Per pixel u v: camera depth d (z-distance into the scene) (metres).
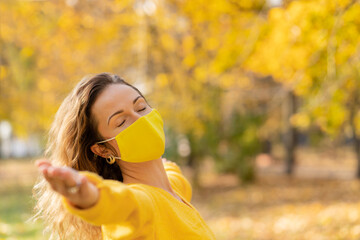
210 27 8.10
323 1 5.12
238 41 7.03
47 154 1.91
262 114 17.80
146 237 1.47
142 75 9.48
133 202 1.35
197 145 16.09
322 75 6.08
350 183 16.67
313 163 30.84
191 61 8.93
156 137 1.69
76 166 1.82
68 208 1.19
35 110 14.13
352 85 6.73
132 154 1.70
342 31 5.20
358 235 7.21
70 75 11.70
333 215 9.10
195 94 11.62
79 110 1.73
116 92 1.73
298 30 5.88
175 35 10.09
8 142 36.28
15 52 12.06
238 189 16.83
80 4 10.09
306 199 13.41
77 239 1.92
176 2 8.23
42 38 10.84
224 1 6.78
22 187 17.08
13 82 13.55
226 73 8.79
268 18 6.05
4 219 8.02
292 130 21.62
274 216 10.73
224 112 16.70
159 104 10.81
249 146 17.81
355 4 4.90
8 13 10.36
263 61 7.01
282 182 18.45
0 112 14.02
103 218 1.24
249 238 8.34
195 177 16.59
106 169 1.88
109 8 10.05
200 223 1.75
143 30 9.27
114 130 1.70
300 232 8.24
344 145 36.50
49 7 10.19
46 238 5.79
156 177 1.79
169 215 1.61
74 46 10.58
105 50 11.42
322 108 6.28
